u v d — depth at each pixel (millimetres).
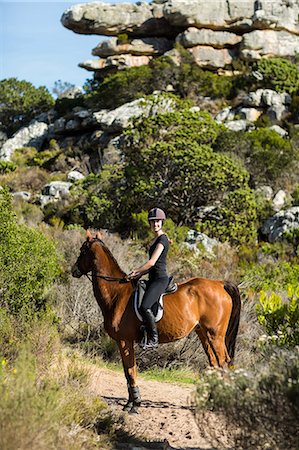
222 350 9195
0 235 10992
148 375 12195
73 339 13469
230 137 37500
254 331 13344
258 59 53469
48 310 11086
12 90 63844
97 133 46438
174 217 31672
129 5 56906
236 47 55000
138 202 31844
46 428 5652
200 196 31625
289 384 5234
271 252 25703
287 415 5270
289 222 29375
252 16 55000
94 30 56562
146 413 8820
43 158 47938
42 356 8852
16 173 44531
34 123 54156
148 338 8656
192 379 11938
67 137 50562
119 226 31641
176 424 8242
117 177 33625
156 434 7758
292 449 5387
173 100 39719
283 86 47375
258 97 46281
